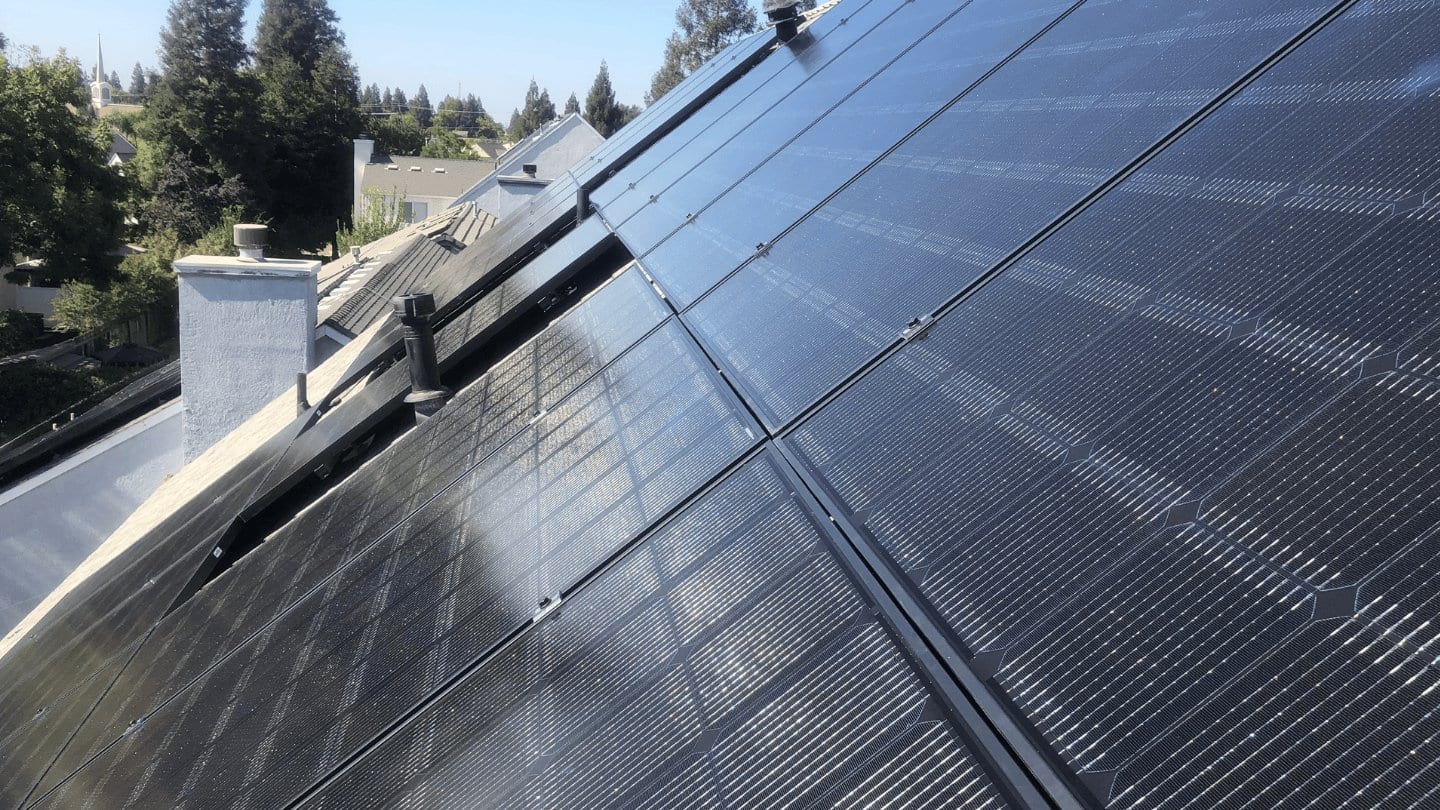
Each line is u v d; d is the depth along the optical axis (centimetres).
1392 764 230
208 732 620
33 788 710
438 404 1070
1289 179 415
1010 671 325
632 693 427
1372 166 383
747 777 356
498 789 429
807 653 386
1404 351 310
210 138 10031
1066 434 390
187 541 1120
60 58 6331
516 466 713
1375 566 267
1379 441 294
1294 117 448
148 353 6650
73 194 6341
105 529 2175
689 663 420
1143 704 287
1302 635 269
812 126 1050
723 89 1806
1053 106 657
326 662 618
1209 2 612
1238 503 314
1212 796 254
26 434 3073
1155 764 271
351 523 821
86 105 6494
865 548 412
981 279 527
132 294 6925
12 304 7631
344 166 11300
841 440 486
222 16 10269
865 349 546
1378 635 253
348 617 657
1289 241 387
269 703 609
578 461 655
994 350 466
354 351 1897
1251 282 384
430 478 805
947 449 430
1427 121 379
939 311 526
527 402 818
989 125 711
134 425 2164
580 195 1545
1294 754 248
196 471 1786
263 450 1322
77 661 974
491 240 1916
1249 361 355
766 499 482
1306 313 352
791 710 367
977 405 442
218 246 8838
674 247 957
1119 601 319
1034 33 812
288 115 10756
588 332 888
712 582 453
